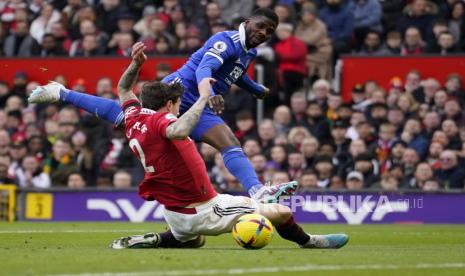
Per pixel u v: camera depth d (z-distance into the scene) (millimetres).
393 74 58625
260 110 59594
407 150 52656
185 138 25547
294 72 59344
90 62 60812
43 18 66500
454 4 61156
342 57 59250
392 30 61969
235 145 29906
